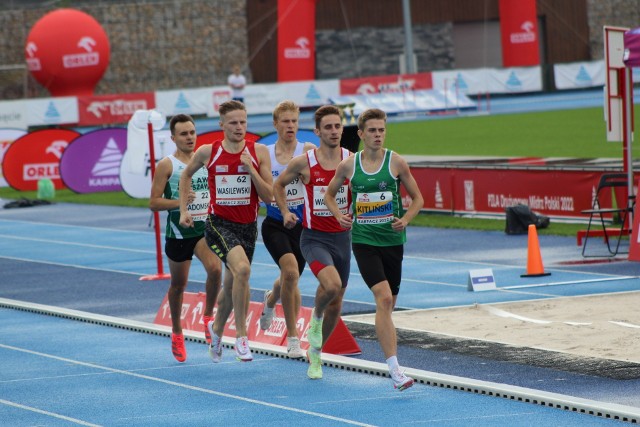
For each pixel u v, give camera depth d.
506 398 19.78
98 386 22.08
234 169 22.08
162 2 125.88
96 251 45.44
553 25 136.00
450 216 50.94
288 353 23.66
